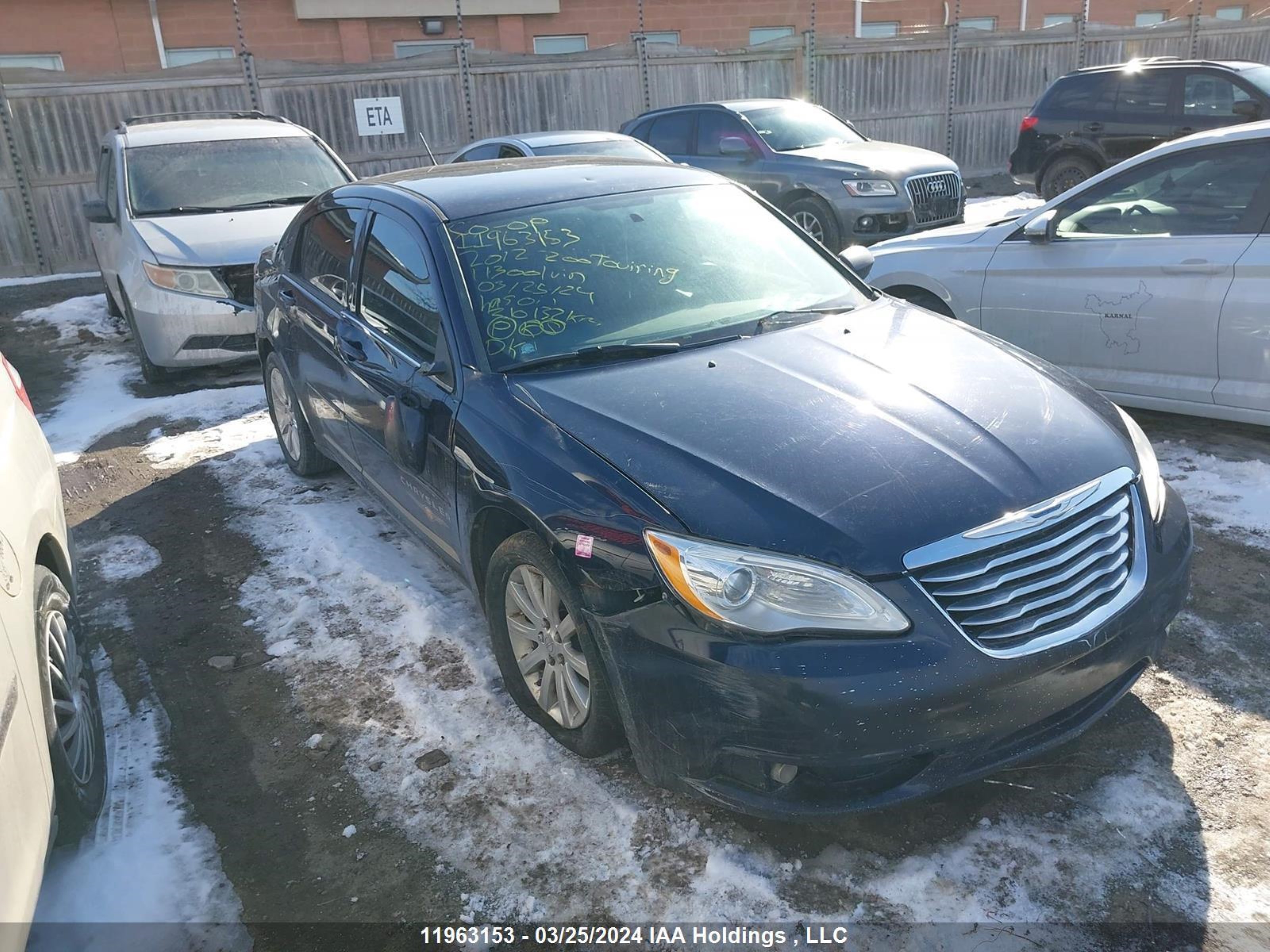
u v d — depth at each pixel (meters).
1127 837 2.66
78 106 12.09
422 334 3.64
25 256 12.23
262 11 15.84
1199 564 4.03
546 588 2.95
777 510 2.52
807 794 2.48
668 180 4.25
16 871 2.05
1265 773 2.86
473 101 14.04
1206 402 4.94
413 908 2.60
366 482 4.44
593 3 17.59
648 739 2.63
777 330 3.55
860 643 2.37
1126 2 21.59
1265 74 10.88
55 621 2.89
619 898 2.58
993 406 2.97
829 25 19.08
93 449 6.30
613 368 3.26
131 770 3.21
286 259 5.27
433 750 3.19
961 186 10.28
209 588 4.38
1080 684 2.55
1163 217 5.01
